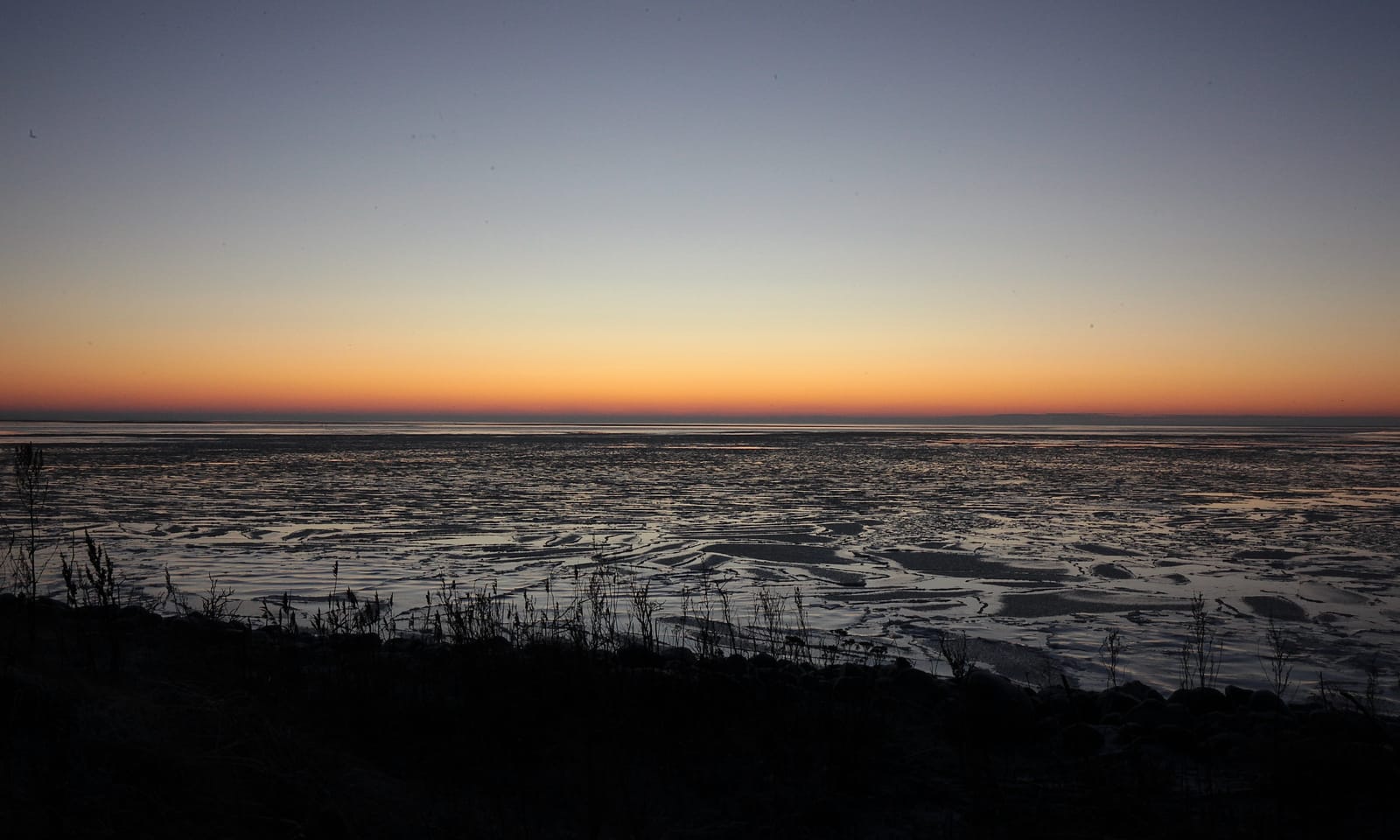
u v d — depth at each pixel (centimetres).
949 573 1283
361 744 523
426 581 1187
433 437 8231
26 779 386
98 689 509
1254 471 3669
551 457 4631
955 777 516
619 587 1157
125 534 1612
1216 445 6894
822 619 998
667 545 1530
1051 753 555
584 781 488
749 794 487
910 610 1046
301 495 2381
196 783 419
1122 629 953
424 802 456
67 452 4694
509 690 589
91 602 934
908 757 544
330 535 1631
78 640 645
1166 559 1412
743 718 584
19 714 423
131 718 462
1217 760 538
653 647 742
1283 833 436
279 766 459
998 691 595
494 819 443
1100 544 1564
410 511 2028
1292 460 4581
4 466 3178
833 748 537
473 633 712
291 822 404
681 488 2694
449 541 1562
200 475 3075
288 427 14488
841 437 9194
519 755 510
